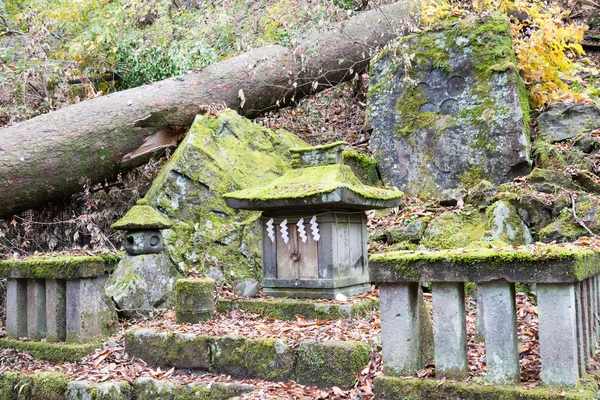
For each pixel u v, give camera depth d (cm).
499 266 276
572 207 551
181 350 422
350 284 497
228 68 788
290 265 501
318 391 359
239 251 611
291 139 761
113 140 696
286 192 477
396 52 745
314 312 457
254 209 504
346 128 896
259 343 394
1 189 624
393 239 614
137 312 534
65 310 481
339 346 366
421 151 709
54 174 658
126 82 927
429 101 715
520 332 410
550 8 762
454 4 813
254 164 683
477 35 700
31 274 488
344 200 451
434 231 595
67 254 627
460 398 280
